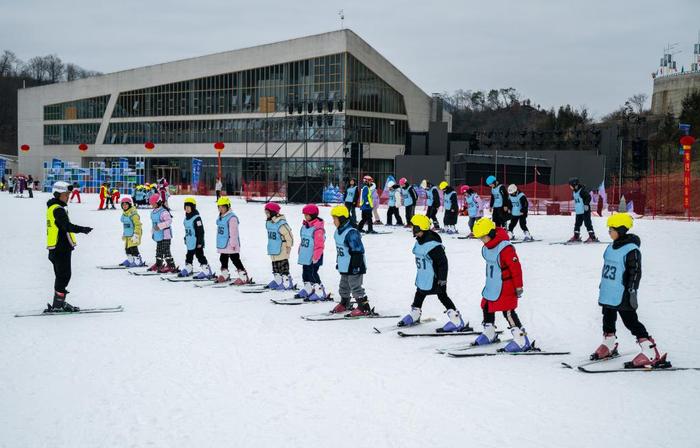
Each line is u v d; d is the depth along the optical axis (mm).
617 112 100312
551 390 7418
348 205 26734
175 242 23203
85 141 91875
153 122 84750
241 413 6664
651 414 6648
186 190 76688
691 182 44406
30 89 97625
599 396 7211
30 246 22344
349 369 8211
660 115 72688
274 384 7590
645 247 21469
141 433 6148
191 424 6367
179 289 14375
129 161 86312
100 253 20766
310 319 11148
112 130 88750
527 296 13219
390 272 16562
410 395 7223
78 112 92562
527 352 8984
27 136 98375
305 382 7668
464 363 8547
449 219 26172
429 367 8328
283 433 6137
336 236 11359
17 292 13891
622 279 8234
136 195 47438
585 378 7883
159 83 83688
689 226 29344
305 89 73062
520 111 142375
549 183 55656
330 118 69250
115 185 72000
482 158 53219
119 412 6695
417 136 70188
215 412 6691
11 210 40938
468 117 147625
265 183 59688
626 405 6918
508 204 23297
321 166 69688
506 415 6609
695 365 8367
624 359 8633
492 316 9391
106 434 6129
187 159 82750
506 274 8992
